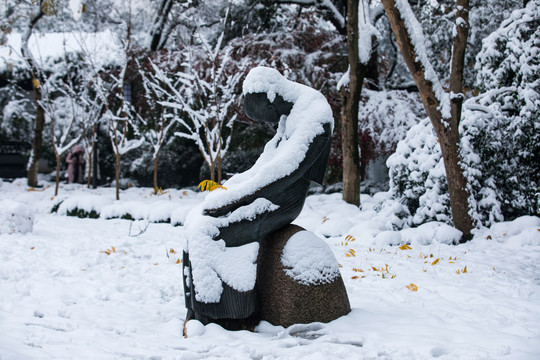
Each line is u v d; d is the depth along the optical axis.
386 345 3.96
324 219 11.02
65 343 3.96
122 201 15.01
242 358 3.73
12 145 25.55
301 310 4.52
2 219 8.98
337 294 4.68
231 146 19.20
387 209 10.66
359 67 13.00
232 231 4.61
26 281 6.05
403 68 22.84
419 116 17.34
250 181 4.58
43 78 19.78
